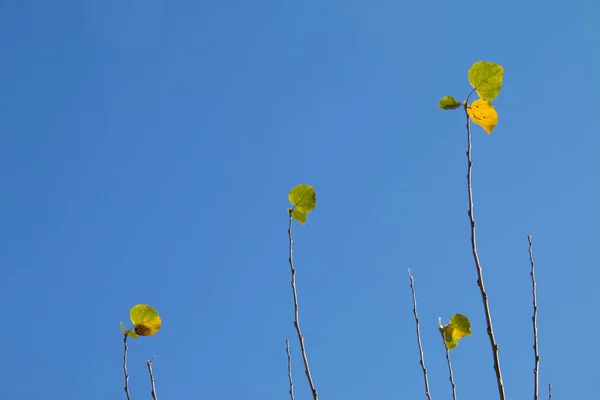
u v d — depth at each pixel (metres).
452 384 4.52
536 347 4.17
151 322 4.39
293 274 4.46
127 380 4.17
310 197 4.66
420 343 4.60
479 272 4.08
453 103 4.42
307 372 4.23
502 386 3.89
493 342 3.99
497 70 4.41
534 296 4.31
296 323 4.33
